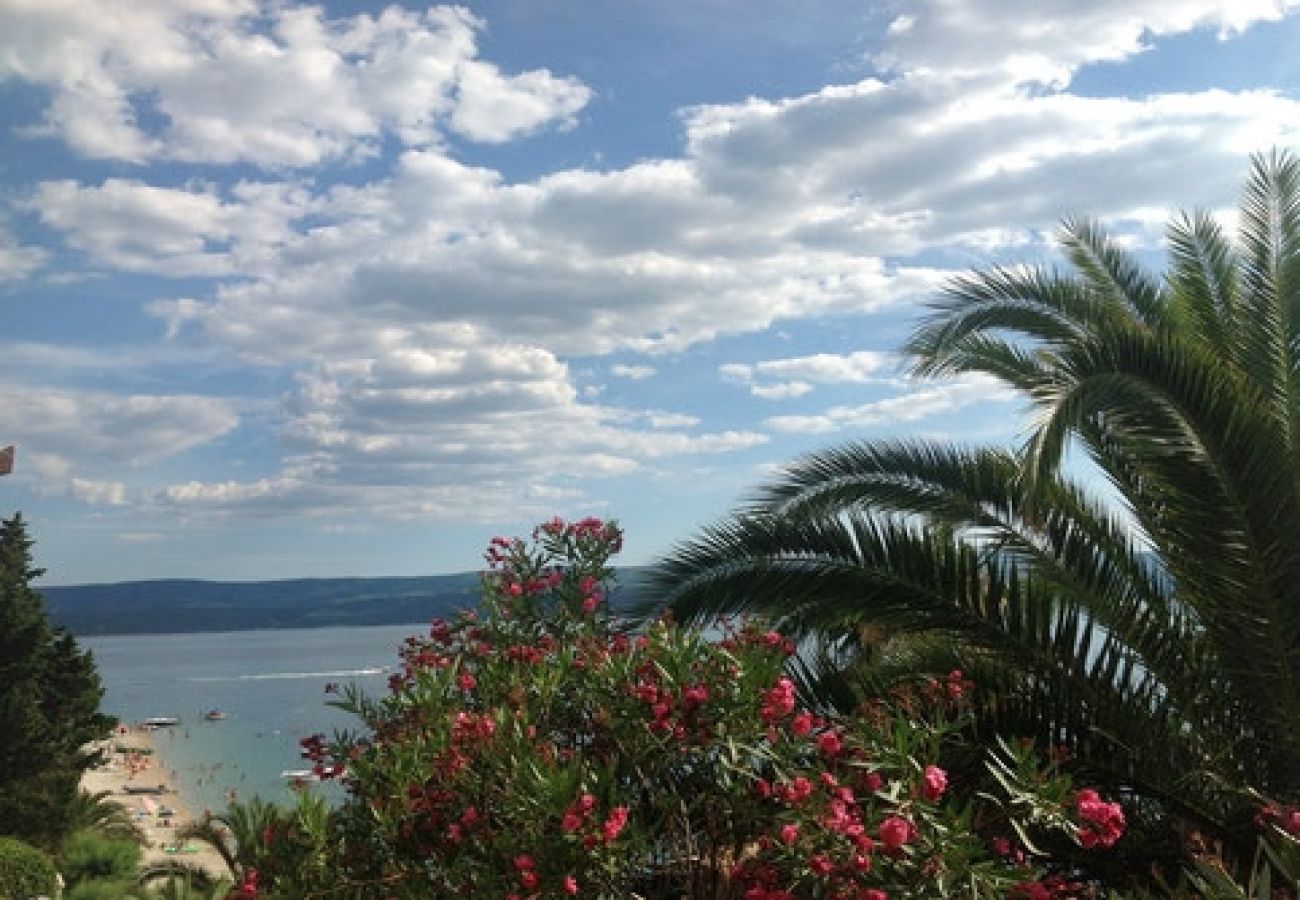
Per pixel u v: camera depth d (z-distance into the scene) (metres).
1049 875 5.69
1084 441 7.80
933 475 7.41
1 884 22.56
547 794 4.14
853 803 4.03
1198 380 6.14
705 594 6.96
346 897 4.55
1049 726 6.69
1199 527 6.44
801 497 7.49
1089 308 7.86
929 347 8.20
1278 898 3.74
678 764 4.84
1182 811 6.61
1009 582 6.99
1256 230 7.82
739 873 4.44
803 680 7.15
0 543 43.81
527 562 6.98
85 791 45.00
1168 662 7.05
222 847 5.59
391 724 5.45
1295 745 6.48
